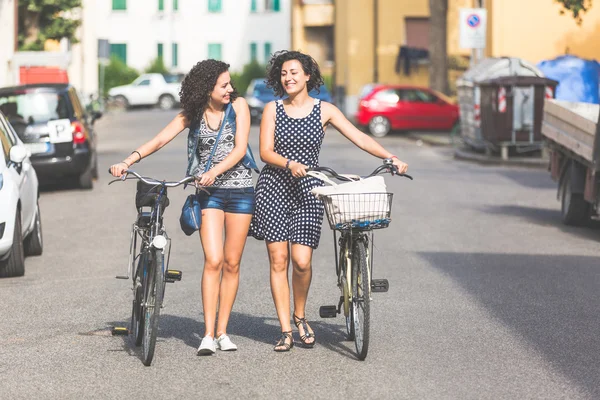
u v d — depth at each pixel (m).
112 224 17.66
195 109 8.76
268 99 47.91
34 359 8.70
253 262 13.58
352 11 57.00
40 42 40.22
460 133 36.62
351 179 8.60
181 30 88.19
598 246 15.21
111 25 88.19
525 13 37.81
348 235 8.84
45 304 11.12
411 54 56.91
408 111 42.62
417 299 11.16
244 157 8.85
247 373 8.16
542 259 13.96
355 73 57.38
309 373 8.14
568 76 30.80
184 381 7.95
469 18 32.75
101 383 7.91
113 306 10.99
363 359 8.52
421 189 22.78
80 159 22.72
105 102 71.81
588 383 7.84
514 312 10.52
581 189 17.00
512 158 29.50
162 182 8.48
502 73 30.27
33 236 14.36
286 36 87.50
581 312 10.55
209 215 8.82
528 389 7.67
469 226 17.17
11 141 14.30
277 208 8.81
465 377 8.00
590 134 15.93
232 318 10.29
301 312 9.06
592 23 37.81
